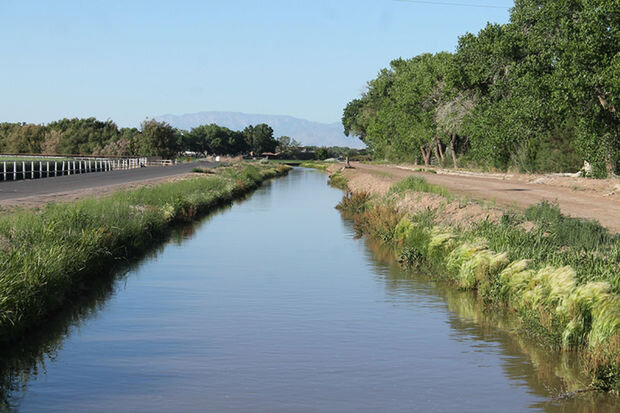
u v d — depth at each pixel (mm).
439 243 18344
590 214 21672
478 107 50219
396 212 27922
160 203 30625
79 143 153375
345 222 31906
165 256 21062
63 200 29000
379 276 17797
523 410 8305
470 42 49438
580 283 11750
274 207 40469
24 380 9359
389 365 10102
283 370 9805
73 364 10102
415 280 17234
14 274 12289
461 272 16062
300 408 8281
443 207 24672
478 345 11227
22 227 16734
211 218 33438
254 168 90875
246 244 24031
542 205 20578
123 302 14430
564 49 33625
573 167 46562
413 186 32594
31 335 11773
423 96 74125
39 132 156375
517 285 13477
